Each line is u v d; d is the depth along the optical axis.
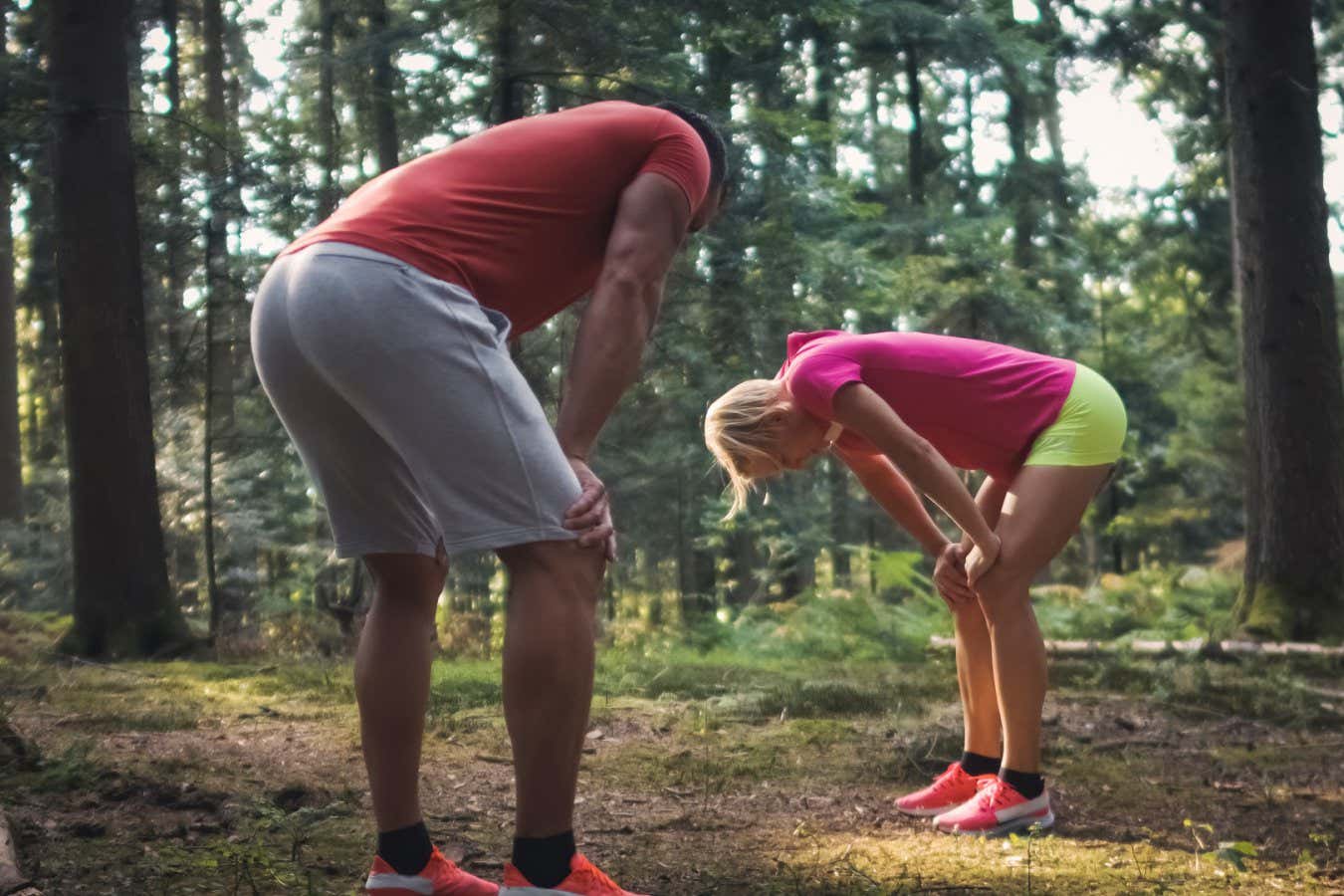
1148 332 22.05
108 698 5.62
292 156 10.39
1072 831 3.32
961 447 3.46
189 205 10.27
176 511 13.80
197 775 3.55
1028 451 3.42
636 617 18.64
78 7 8.80
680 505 14.90
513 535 1.88
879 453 3.61
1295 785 4.03
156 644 8.65
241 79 19.03
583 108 2.17
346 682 6.28
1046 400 3.38
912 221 16.58
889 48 17.64
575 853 1.93
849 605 8.96
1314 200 9.24
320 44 15.18
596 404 1.98
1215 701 5.79
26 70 8.79
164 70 13.88
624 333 1.99
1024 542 3.29
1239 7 9.48
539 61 9.91
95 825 2.79
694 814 3.43
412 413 1.89
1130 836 3.25
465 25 9.76
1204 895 2.61
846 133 14.40
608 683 6.45
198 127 10.30
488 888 2.15
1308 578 8.92
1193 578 13.58
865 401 3.26
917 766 4.14
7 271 18.23
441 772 3.87
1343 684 6.53
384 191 2.00
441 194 1.99
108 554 8.67
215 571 12.66
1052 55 17.28
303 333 1.91
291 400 2.02
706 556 16.81
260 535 13.33
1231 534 24.31
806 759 4.37
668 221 2.07
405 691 2.14
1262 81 9.34
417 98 10.38
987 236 16.16
